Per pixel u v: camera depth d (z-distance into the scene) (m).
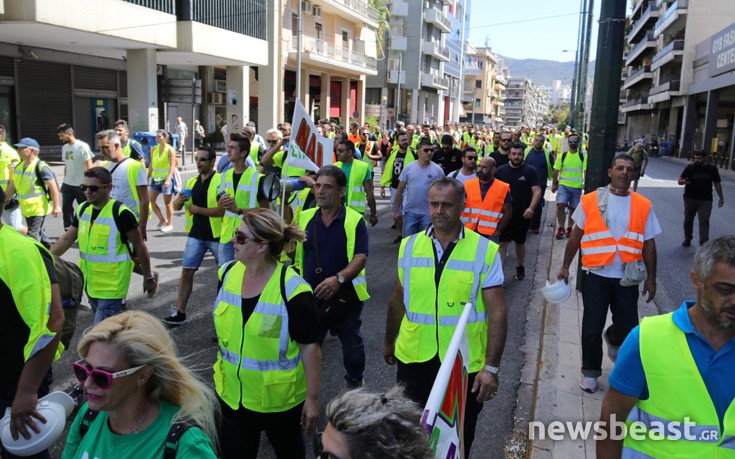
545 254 10.84
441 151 12.05
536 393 5.04
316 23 40.94
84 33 19.98
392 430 1.53
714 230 14.21
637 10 94.94
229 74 32.56
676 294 8.55
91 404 2.04
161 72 30.92
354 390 1.68
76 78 26.92
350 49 46.44
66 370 5.29
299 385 3.12
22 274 2.84
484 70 122.12
